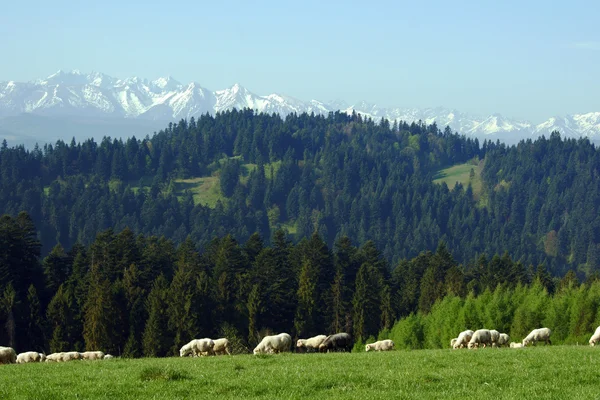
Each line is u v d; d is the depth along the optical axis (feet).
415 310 513.86
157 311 368.68
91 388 103.24
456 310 349.20
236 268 471.62
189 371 119.65
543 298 330.75
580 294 315.58
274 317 426.51
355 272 514.68
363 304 444.14
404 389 100.48
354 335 442.09
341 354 150.30
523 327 315.58
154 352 357.41
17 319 374.43
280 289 433.48
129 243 467.93
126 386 104.78
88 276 434.71
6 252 423.64
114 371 122.52
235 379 109.19
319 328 444.96
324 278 496.64
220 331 377.91
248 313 410.72
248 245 526.57
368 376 109.91
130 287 409.69
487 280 531.09
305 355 147.74
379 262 540.52
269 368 121.90
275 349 180.65
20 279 427.74
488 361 126.41
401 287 557.33
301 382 105.81
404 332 366.84
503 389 98.73
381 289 487.20
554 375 108.88
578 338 297.53
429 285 510.17
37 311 380.17
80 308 396.78
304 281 439.22
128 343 359.66
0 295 393.70
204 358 150.20
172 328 369.71
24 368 134.62
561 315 315.17
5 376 120.57
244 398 95.14
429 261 578.66
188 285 387.75
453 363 125.18
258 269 458.91
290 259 509.76
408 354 147.02
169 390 101.24
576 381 103.55
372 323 448.65
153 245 523.29
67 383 109.19
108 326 366.02
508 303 341.82
